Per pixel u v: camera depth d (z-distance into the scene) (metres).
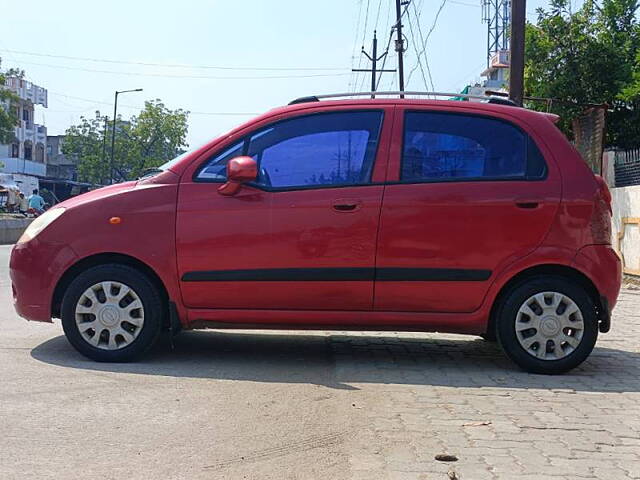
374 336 7.04
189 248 5.39
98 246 5.42
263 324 5.50
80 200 5.61
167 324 5.61
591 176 5.52
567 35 16.42
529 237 5.38
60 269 5.45
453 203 5.36
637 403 4.71
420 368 5.65
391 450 3.78
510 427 4.17
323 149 5.52
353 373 5.42
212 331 7.06
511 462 3.62
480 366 5.75
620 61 16.16
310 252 5.36
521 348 5.44
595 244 5.41
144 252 5.39
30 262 5.49
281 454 3.71
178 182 5.50
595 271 5.39
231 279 5.39
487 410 4.50
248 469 3.52
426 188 5.40
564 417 4.38
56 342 6.21
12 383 4.86
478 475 3.45
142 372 5.25
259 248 5.37
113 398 4.58
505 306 5.44
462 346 6.59
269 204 5.39
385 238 5.35
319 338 6.85
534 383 5.21
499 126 5.56
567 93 16.19
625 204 12.36
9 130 38.38
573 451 3.79
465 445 3.86
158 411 4.35
